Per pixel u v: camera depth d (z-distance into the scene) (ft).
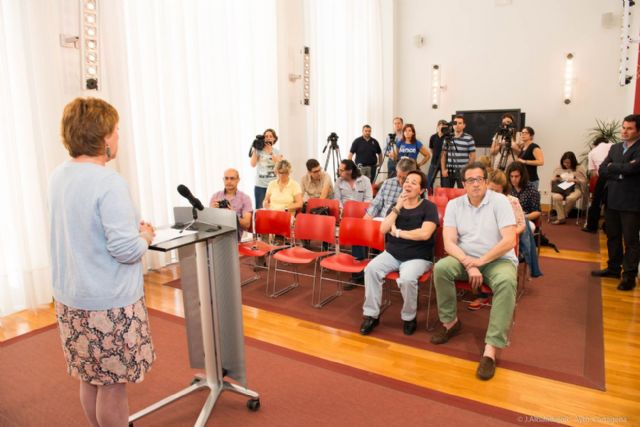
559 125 24.41
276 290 13.07
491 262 9.32
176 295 12.69
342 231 12.03
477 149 26.04
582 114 23.81
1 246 11.28
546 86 24.45
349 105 24.97
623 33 13.88
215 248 6.91
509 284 8.57
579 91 23.72
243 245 13.29
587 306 11.39
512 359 8.90
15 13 11.27
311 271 14.78
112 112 5.11
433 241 10.64
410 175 10.62
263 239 16.84
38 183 11.88
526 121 25.13
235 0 17.40
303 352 9.34
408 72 28.04
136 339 5.34
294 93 20.72
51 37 11.95
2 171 11.25
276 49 19.31
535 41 24.41
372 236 11.54
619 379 8.11
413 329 10.16
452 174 18.78
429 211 10.46
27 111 11.58
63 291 5.13
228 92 17.17
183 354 9.29
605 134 21.83
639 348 9.23
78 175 4.91
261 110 18.94
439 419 7.06
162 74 14.87
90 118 4.90
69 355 5.34
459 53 26.40
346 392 7.84
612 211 13.03
